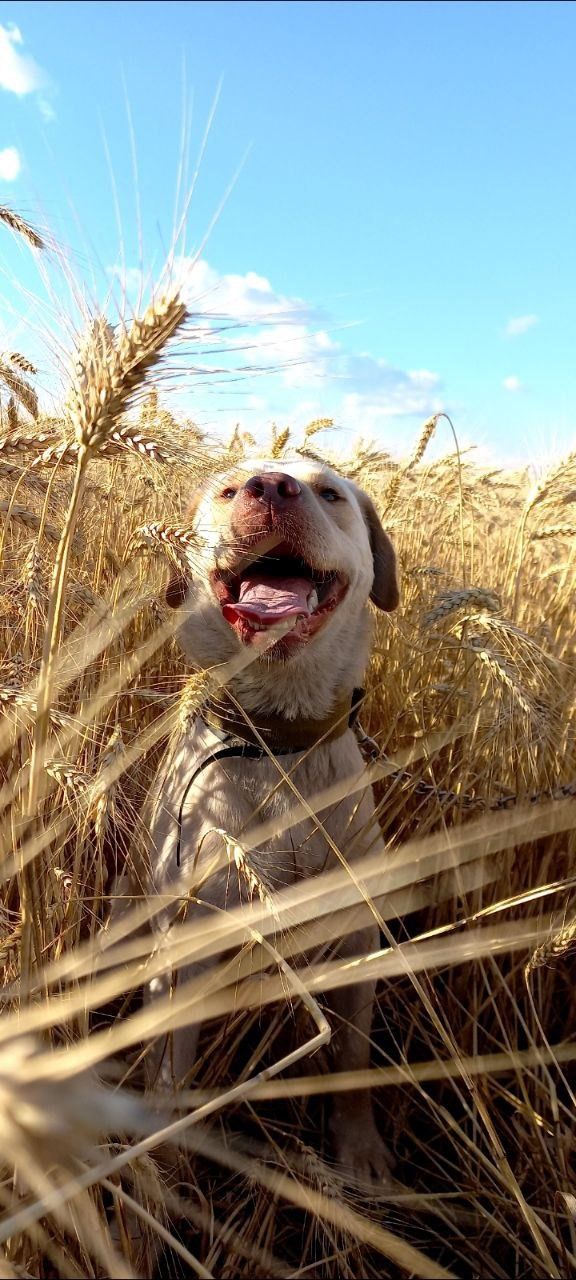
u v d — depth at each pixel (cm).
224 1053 42
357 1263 35
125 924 32
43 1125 12
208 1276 22
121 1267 22
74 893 33
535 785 49
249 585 49
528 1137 38
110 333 27
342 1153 43
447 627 55
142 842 41
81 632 41
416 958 35
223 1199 38
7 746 32
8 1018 25
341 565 52
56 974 29
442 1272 28
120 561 54
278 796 48
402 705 62
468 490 98
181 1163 35
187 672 60
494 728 48
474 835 46
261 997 37
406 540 97
